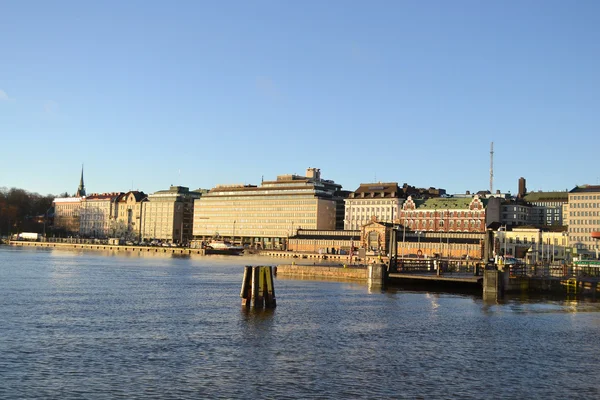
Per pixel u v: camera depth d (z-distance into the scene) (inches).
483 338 2837.1
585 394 2026.3
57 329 2837.1
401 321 3265.3
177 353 2415.1
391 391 2005.4
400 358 2420.0
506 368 2308.1
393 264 5497.1
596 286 4559.5
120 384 2012.8
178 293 4397.1
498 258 6127.0
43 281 5113.2
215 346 2549.2
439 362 2373.3
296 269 6082.7
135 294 4276.6
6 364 2202.3
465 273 5915.4
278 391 1978.3
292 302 3914.9
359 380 2112.5
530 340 2810.0
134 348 2482.8
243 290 3619.6
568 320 3388.3
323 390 1999.3
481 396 1982.0
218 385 2025.1
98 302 3782.0
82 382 2025.1
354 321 3225.9
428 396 1966.0
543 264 5713.6
